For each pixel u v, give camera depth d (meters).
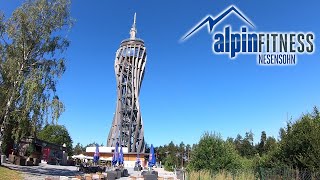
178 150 138.50
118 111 123.56
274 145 29.47
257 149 125.75
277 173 22.50
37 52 38.19
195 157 34.81
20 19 37.00
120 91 124.50
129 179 38.22
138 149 120.81
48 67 37.50
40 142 64.75
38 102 35.25
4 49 36.91
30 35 37.41
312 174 20.22
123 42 129.12
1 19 37.09
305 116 24.38
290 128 25.17
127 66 126.75
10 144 49.69
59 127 118.56
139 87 126.75
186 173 33.31
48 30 38.03
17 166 41.47
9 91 35.69
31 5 37.94
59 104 35.88
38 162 52.25
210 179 29.36
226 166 33.53
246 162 39.44
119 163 58.53
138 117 123.50
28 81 35.25
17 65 36.59
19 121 35.12
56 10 38.50
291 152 23.80
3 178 27.05
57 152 76.25
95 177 29.91
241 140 139.75
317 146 21.25
